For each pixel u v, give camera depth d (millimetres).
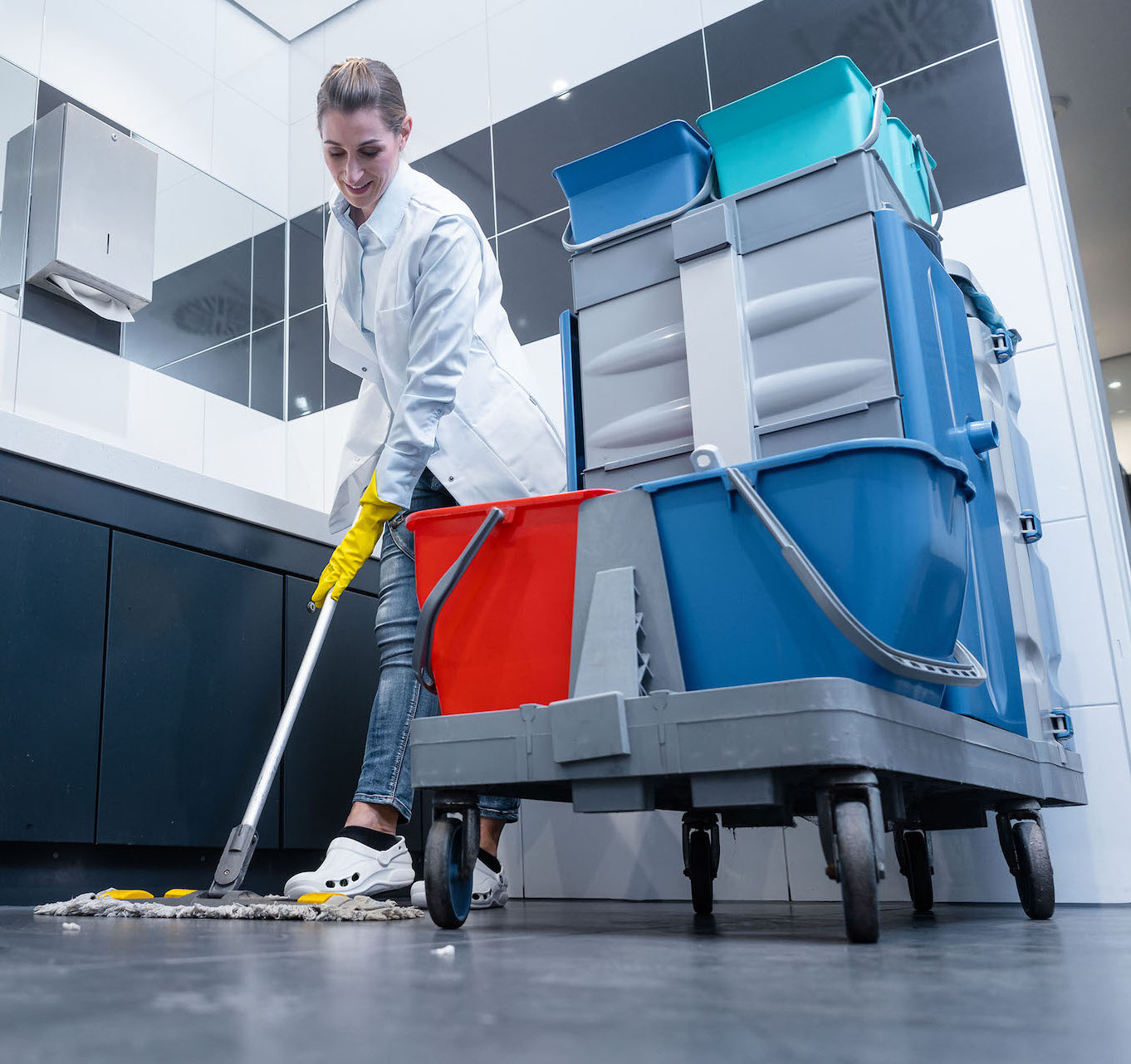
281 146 3373
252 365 3104
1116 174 4180
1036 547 1815
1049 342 1923
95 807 1628
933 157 2117
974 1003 513
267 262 3234
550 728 978
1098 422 1897
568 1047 399
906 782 1019
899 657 905
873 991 554
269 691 1946
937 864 1764
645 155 1533
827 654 919
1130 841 1681
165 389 2857
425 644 1053
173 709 1769
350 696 2107
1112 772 1713
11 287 2561
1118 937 926
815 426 1322
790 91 1430
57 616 1622
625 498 1019
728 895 1953
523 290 2621
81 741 1625
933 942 869
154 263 2904
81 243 2602
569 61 2721
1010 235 2002
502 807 1615
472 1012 484
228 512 1907
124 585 1727
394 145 1580
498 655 1058
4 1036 423
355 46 3225
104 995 541
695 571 979
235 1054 384
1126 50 3480
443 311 1532
